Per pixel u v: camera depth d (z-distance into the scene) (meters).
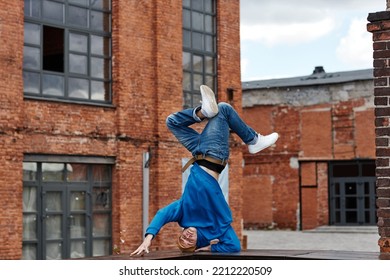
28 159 16.47
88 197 18.00
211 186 7.26
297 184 36.88
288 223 37.00
